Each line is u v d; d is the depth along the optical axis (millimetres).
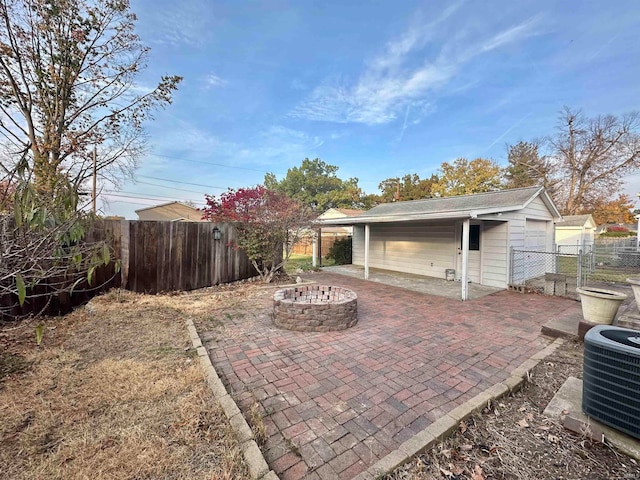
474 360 3340
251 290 6645
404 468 1792
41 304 4504
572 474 1775
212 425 2098
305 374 2971
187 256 6586
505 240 7699
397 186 30250
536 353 3525
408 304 6000
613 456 1898
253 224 7355
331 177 39938
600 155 20562
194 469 1710
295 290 5258
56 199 2508
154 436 1974
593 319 3934
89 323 4270
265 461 1756
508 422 2266
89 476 1646
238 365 3158
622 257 11734
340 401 2500
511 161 25812
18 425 2074
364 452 1920
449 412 2312
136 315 4648
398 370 3078
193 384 2635
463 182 25672
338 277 9461
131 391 2514
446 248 9172
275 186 39406
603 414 2074
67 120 8039
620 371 2008
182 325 4277
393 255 11031
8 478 1636
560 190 22875
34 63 7168
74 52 7629
